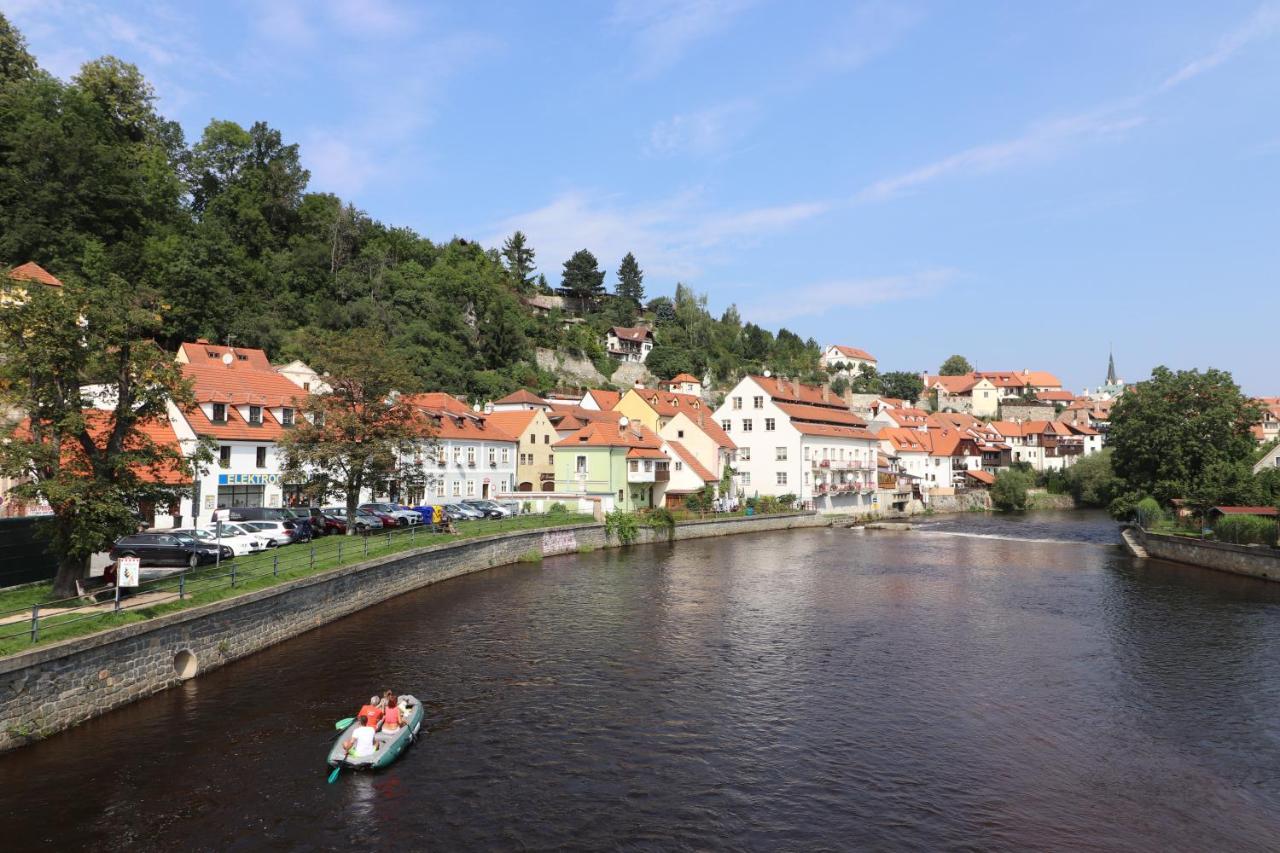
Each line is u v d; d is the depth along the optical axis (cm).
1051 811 1767
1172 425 6988
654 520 6938
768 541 7344
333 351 4344
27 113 8606
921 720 2339
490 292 14512
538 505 7038
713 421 9731
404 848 1555
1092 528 9056
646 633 3366
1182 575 5222
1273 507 5969
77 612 2306
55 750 1900
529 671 2769
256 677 2567
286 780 1841
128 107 10769
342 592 3491
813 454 9519
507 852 1547
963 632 3466
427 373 10894
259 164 12938
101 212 8950
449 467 7069
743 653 3070
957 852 1580
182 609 2441
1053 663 2969
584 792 1822
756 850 1576
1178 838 1656
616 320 19325
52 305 2373
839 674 2798
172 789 1770
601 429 7638
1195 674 2834
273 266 11656
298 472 4500
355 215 13938
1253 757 2089
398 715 2083
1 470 2309
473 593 4184
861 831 1662
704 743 2136
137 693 2245
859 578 5003
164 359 2678
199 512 4903
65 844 1530
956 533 8388
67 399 2459
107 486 2422
